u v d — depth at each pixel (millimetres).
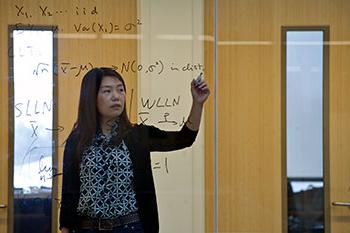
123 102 4613
